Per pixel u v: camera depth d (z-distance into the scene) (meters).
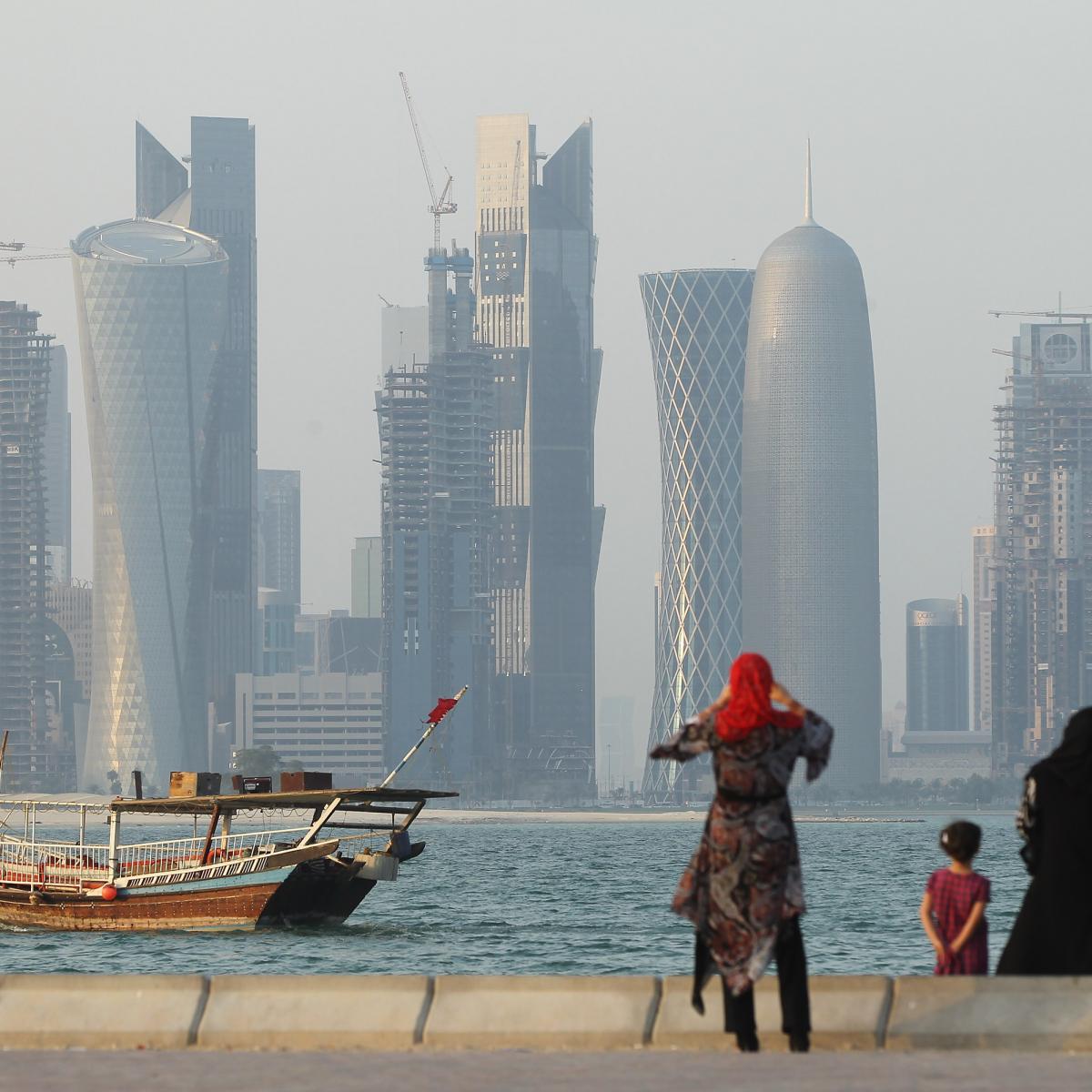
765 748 28.19
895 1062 27.27
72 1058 28.97
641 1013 30.95
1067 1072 26.11
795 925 28.81
